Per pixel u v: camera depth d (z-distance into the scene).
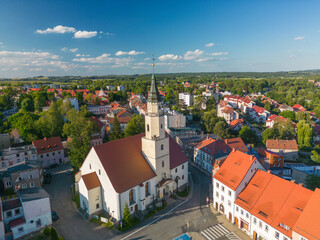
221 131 111.06
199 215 53.62
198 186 68.50
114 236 46.41
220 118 133.00
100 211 54.16
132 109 199.25
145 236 46.34
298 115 162.88
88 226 49.66
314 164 91.19
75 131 73.38
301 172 70.12
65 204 58.59
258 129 153.50
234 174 51.72
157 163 57.22
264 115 176.12
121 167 53.16
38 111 154.62
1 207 44.44
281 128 116.00
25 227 45.94
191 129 118.69
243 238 45.69
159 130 56.66
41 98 157.50
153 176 56.53
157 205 56.28
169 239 45.41
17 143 95.00
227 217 52.22
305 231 36.25
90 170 55.84
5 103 169.25
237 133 129.75
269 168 76.38
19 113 120.75
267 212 42.97
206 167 80.38
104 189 52.16
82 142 74.75
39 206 47.38
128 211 49.19
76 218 52.53
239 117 174.88
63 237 46.09
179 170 65.25
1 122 122.94
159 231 47.88
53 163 85.81
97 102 199.62
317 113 185.75
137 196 53.59
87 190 50.84
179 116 128.50
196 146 87.94
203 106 186.25
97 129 98.81
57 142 87.44
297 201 41.16
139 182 53.19
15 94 189.88
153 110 55.88
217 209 55.72
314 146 116.56
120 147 56.31
